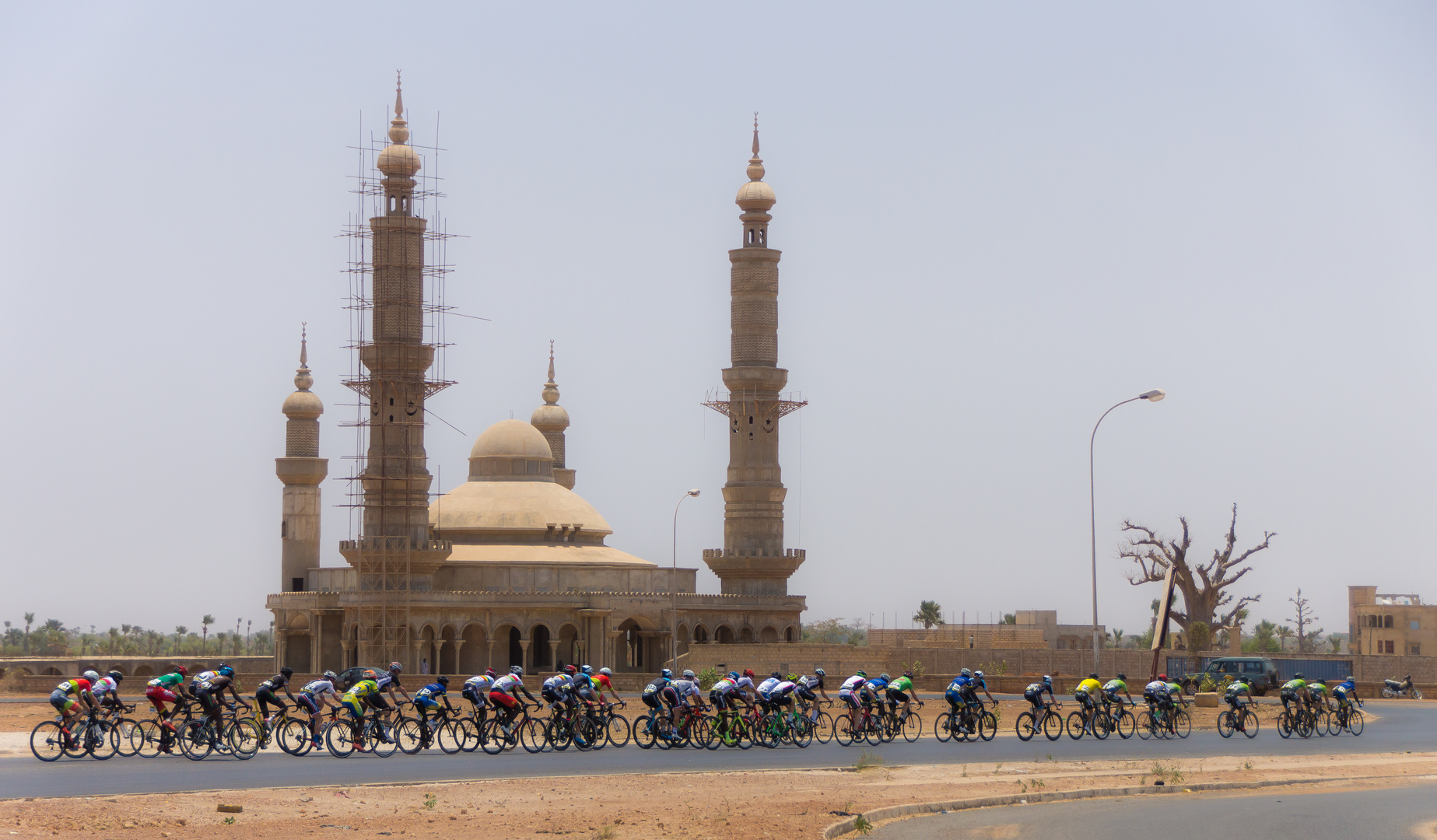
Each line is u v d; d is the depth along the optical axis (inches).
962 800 1374.3
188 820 1168.8
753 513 4547.2
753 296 4586.6
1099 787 1515.7
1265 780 1622.8
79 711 1669.5
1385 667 4163.4
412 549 4121.6
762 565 4495.6
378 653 4074.8
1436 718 2869.1
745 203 4603.8
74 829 1109.1
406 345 4160.9
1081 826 1250.6
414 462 4175.7
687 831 1163.3
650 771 1577.3
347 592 4163.4
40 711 2677.2
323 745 1721.2
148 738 1704.0
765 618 4461.1
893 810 1298.0
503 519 4557.1
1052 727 2087.8
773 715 1900.8
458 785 1407.5
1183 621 5447.8
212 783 1400.1
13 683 3705.7
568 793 1373.0
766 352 4596.5
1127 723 2214.6
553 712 1825.8
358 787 1368.1
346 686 3531.0
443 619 4124.0
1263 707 2913.4
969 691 2044.8
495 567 4301.2
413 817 1213.1
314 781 1428.4
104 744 1729.8
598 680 1887.3
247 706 1705.2
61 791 1323.8
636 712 2674.7
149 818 1165.1
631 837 1132.5
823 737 2034.9
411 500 4153.5
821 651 4015.8
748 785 1467.8
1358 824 1284.4
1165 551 5462.6
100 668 5590.6
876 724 1984.5
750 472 4571.9
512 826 1173.7
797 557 4547.2
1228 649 5433.1
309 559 5029.5
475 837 1117.1
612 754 1766.7
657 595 4306.1
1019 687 3602.4
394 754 1723.7
